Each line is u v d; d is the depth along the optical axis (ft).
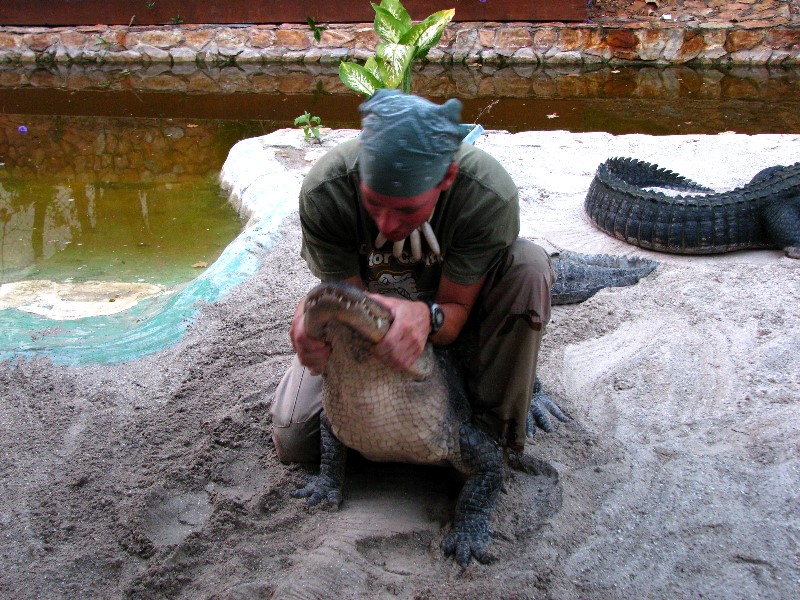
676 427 10.43
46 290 16.19
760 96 34.22
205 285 14.83
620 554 8.26
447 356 9.07
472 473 8.69
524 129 29.68
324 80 38.47
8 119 31.01
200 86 37.32
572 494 9.14
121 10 41.91
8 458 9.98
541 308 8.33
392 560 8.32
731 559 8.15
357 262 8.57
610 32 39.73
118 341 12.98
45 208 21.56
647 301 14.14
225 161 24.44
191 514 9.09
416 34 18.40
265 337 12.89
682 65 39.60
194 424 10.60
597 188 18.19
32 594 7.93
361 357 7.41
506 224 7.90
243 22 42.01
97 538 8.66
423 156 6.34
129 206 21.67
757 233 16.47
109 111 32.53
